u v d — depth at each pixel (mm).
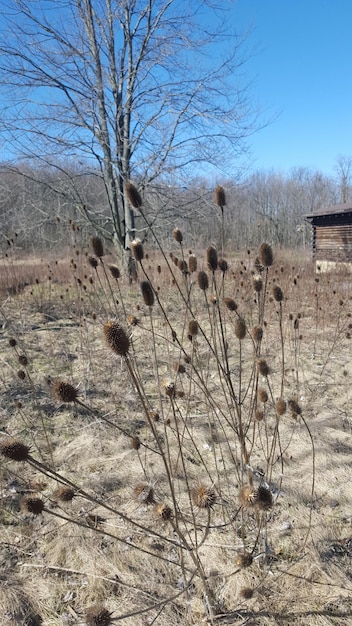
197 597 2371
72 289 10383
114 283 10570
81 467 3557
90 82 12406
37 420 4250
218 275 9086
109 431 4051
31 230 13547
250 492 1807
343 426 4160
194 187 13062
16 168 12516
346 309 8484
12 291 10078
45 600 2389
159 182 12844
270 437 3947
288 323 6527
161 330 7184
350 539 2748
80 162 12773
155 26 12117
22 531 2875
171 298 8961
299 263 14273
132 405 4570
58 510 3053
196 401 4637
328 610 2273
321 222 19375
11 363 5680
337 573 2492
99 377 5246
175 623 2225
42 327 7598
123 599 2379
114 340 1556
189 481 3340
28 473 3469
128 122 13180
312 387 5055
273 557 2623
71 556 2666
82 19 12164
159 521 2826
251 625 2199
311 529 2822
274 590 2398
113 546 2723
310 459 3572
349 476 3338
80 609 2332
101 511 3051
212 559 2607
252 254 9664
